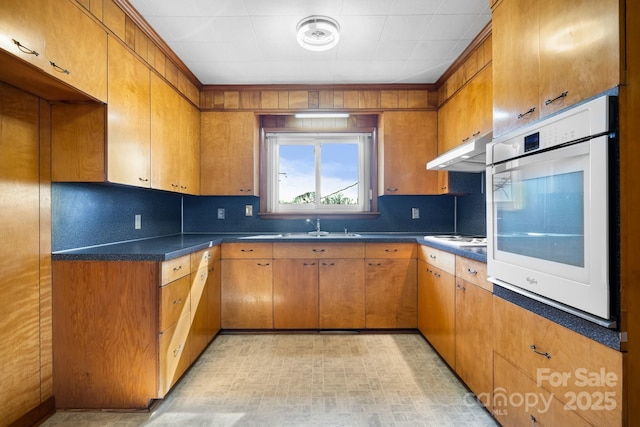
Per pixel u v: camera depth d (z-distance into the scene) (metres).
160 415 1.78
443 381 2.12
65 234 1.92
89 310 1.82
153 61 2.32
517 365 1.44
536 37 1.31
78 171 1.81
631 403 0.93
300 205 3.70
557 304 1.17
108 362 1.82
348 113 3.31
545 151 1.21
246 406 1.86
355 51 2.58
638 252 0.94
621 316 0.94
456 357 2.12
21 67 1.36
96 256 1.81
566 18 1.14
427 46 2.50
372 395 1.96
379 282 2.96
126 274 1.82
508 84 1.50
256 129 3.41
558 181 1.14
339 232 3.59
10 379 1.59
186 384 2.09
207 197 3.55
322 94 3.25
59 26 1.48
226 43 2.45
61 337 1.82
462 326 2.03
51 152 1.81
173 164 2.66
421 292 2.84
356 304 2.96
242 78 3.09
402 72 2.97
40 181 1.75
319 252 2.96
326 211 3.66
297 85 3.23
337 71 2.94
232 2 1.97
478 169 2.80
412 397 1.94
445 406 1.85
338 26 2.23
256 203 3.56
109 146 1.83
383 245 2.96
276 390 2.02
